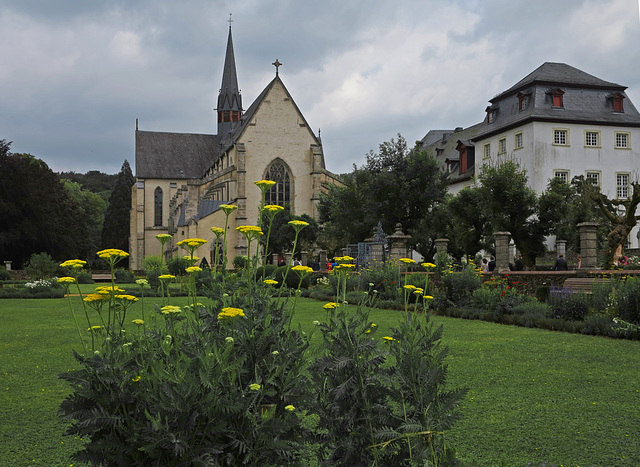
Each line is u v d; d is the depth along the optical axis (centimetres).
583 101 4906
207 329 365
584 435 526
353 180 4841
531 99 4894
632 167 4884
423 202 4016
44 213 5697
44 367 930
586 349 1020
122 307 377
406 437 321
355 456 331
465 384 741
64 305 2428
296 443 331
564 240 3497
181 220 5678
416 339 371
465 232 3584
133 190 7731
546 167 4741
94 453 303
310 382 356
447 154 6494
